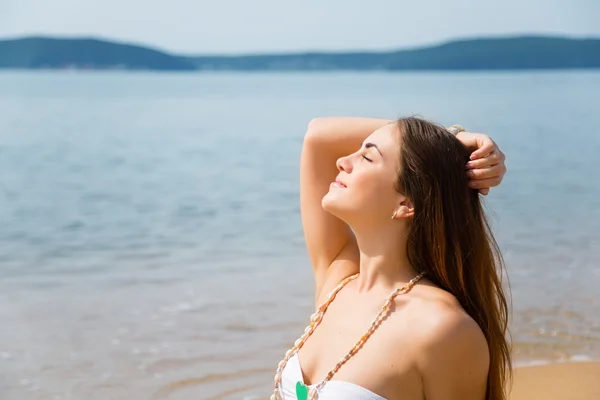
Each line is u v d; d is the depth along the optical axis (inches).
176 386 189.2
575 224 382.6
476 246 100.7
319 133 120.1
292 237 371.2
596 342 211.9
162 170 634.8
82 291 277.0
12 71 4972.9
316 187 120.0
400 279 102.2
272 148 773.3
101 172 627.2
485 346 96.0
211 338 221.8
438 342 93.8
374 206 101.7
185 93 2303.2
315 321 107.2
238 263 316.8
